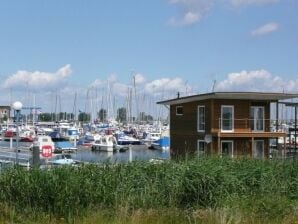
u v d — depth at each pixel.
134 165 15.92
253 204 14.18
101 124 105.94
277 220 13.30
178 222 13.27
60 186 14.30
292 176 17.36
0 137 89.62
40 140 61.34
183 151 44.50
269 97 42.47
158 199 15.00
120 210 13.58
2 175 15.02
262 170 16.80
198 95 42.31
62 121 114.81
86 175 15.04
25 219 13.62
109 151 72.69
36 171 14.86
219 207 14.16
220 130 41.47
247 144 42.22
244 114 42.31
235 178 15.91
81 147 79.38
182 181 15.34
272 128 46.31
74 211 13.97
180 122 45.22
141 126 103.19
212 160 17.39
